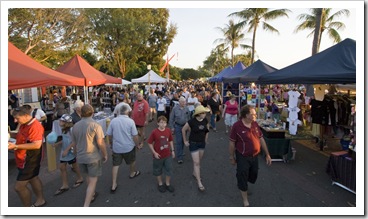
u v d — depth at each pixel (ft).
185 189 14.65
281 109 36.04
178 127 19.53
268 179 16.07
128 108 14.79
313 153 21.95
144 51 136.36
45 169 18.28
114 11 95.20
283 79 18.38
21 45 54.80
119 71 112.27
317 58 18.30
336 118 21.91
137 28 102.37
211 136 28.89
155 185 15.23
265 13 70.69
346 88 29.55
